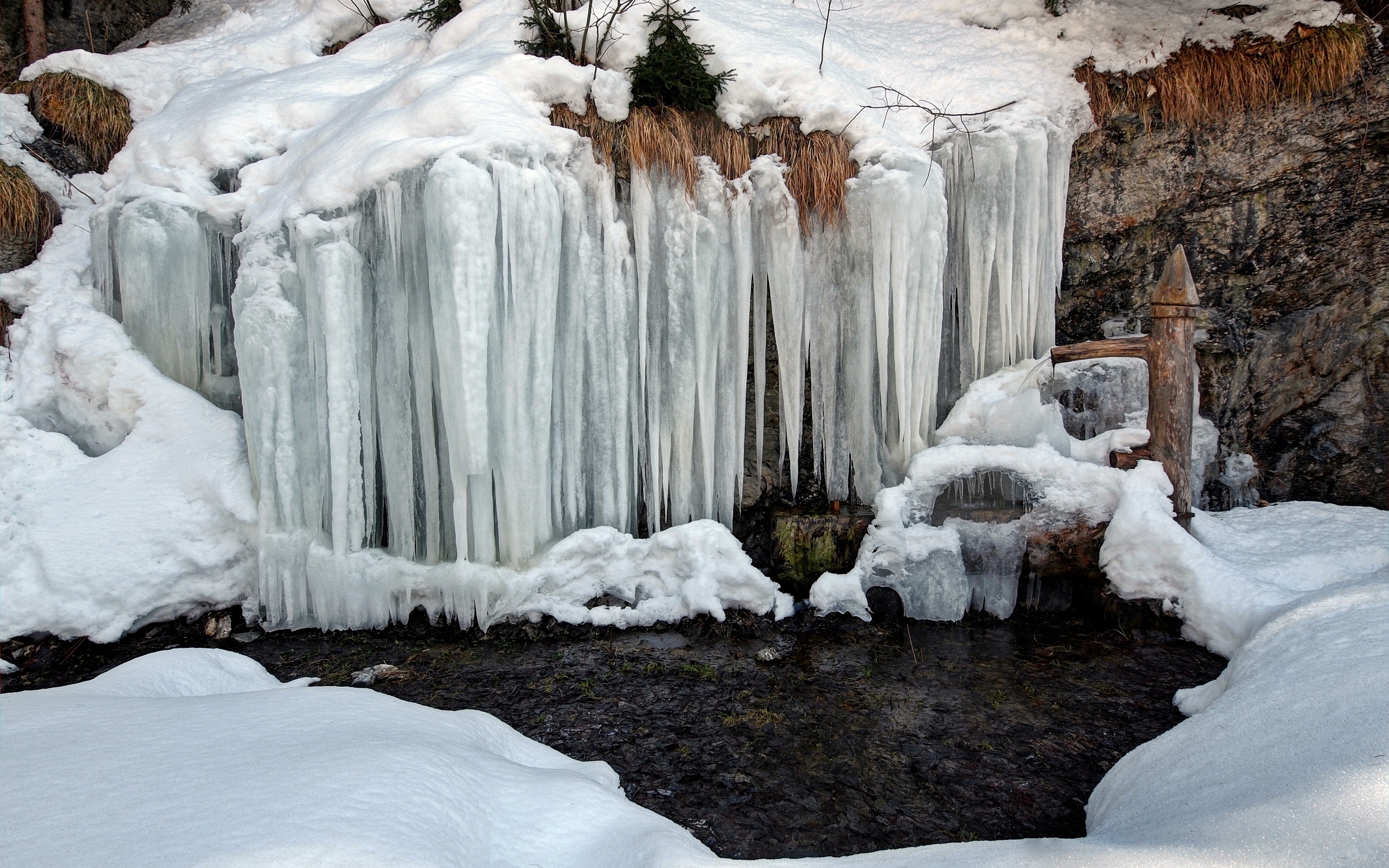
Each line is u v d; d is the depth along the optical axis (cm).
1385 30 550
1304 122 569
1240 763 251
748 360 583
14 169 571
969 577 515
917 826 309
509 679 438
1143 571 464
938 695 416
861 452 555
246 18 760
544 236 489
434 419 500
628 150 522
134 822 190
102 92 620
